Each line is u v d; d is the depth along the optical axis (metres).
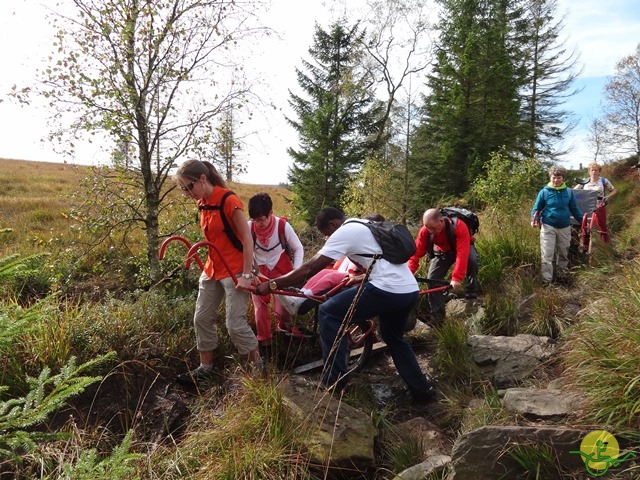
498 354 4.34
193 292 5.50
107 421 3.68
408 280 3.85
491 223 8.30
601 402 2.94
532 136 20.66
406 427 3.79
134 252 7.53
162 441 3.53
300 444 3.23
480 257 6.34
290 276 3.70
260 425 3.33
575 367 3.43
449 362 4.52
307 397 3.67
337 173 15.68
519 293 5.66
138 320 4.57
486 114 15.59
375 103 18.81
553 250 6.04
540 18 26.58
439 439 3.62
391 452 3.49
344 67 18.73
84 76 5.20
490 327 5.16
